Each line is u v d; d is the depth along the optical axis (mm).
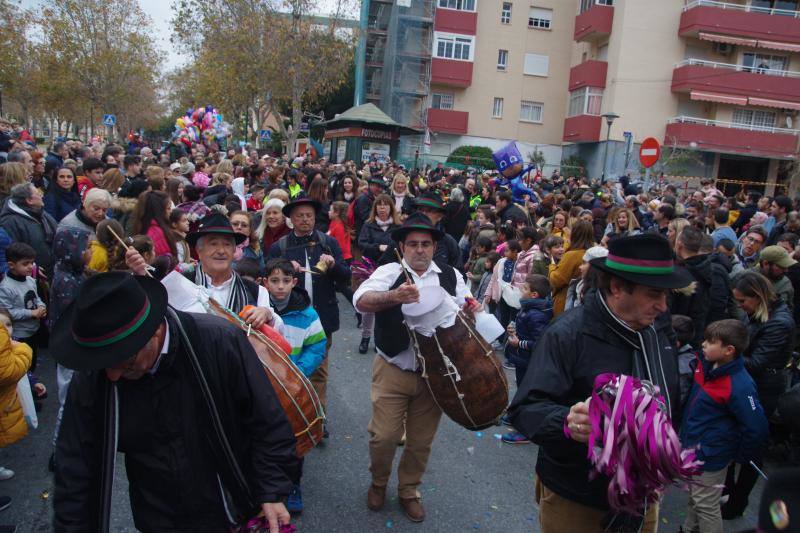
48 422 4969
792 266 6199
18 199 6047
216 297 3309
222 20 27641
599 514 2350
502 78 35969
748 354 4504
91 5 37594
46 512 3754
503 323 7676
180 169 11656
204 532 2240
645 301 2197
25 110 41844
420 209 6176
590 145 33188
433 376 3248
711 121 31234
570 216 9047
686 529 3799
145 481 2195
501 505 4094
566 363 2277
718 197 11602
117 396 2066
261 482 2189
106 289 1860
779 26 29828
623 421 1910
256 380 2221
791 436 4430
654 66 31266
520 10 35562
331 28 27859
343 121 22906
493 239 8570
